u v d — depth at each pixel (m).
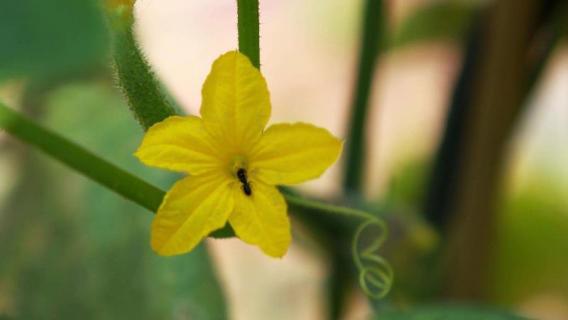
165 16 1.16
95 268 0.55
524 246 0.94
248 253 1.05
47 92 0.54
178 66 1.15
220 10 1.18
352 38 1.17
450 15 0.74
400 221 0.56
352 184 0.63
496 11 0.63
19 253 0.56
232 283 1.04
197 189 0.36
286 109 1.15
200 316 0.53
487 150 0.65
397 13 0.89
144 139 0.36
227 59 0.36
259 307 1.03
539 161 1.00
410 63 1.10
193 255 0.53
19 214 0.56
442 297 0.67
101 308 0.54
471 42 0.66
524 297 0.94
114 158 0.54
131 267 0.54
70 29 0.36
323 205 0.41
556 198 0.97
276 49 1.19
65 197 0.56
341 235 0.56
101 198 0.56
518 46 0.63
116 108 0.55
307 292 1.04
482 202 0.66
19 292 0.55
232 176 0.37
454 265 0.67
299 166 0.37
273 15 1.21
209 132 0.36
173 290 0.53
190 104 1.13
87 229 0.56
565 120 1.05
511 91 0.64
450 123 0.67
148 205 0.39
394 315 0.48
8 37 0.36
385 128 1.12
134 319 0.54
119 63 0.38
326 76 1.17
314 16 1.19
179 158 0.36
